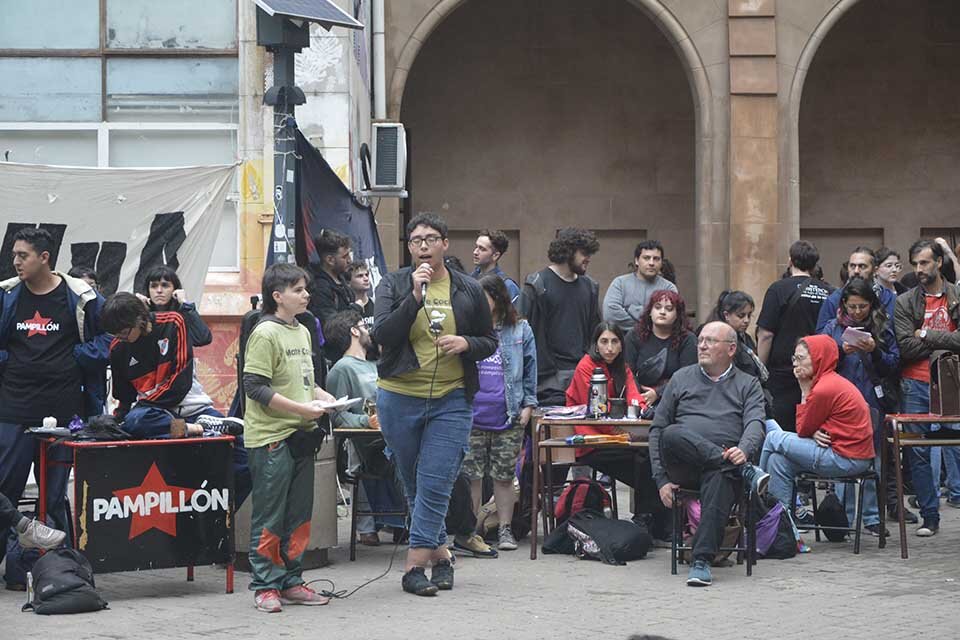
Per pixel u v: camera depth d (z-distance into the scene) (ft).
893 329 41.24
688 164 84.69
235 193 55.77
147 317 30.96
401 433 30.55
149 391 31.09
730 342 34.27
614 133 84.64
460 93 84.33
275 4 38.14
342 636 26.18
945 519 42.37
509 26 84.33
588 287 41.73
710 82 73.56
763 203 73.26
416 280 29.30
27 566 31.37
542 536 39.65
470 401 30.66
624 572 33.55
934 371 36.83
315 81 55.88
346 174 55.93
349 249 42.73
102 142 56.70
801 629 26.71
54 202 45.39
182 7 56.85
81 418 32.40
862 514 38.60
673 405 34.42
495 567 34.37
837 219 85.46
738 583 31.99
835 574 33.14
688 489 33.63
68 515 32.37
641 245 43.57
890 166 85.56
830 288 42.06
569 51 84.48
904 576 32.78
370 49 69.51
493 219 84.33
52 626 27.17
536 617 27.96
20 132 56.70
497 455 37.22
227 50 56.70
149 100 56.85
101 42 56.80
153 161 56.80
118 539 29.76
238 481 32.55
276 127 39.19
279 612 28.63
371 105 70.28
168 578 33.17
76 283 32.32
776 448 36.88
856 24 85.56
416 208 84.28
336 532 34.86
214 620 27.84
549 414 37.55
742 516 33.35
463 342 29.84
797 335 41.68
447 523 35.58
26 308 31.94
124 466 29.81
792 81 73.87
